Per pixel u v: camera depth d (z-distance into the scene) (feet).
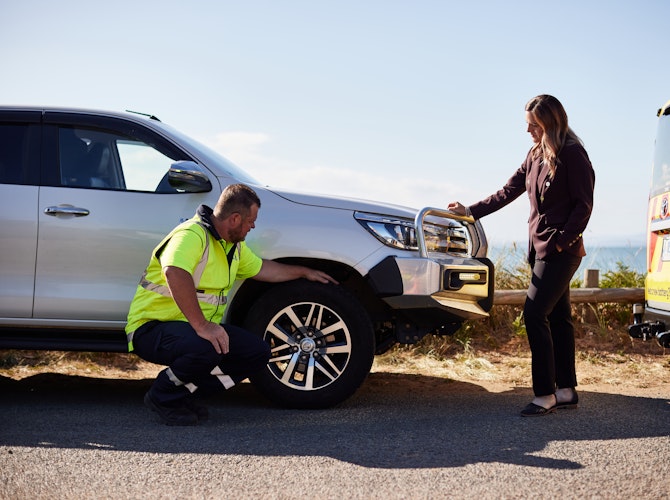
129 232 14.16
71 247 14.15
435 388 17.19
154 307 12.84
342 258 14.14
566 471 10.05
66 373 18.69
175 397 12.62
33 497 8.79
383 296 14.14
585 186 13.41
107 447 11.00
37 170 14.48
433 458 10.61
